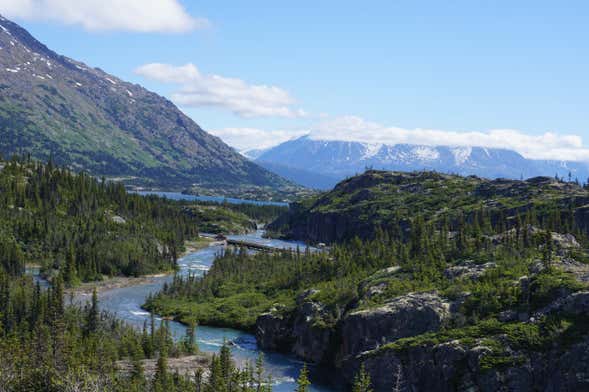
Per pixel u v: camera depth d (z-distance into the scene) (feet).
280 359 469.98
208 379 353.10
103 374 342.44
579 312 368.48
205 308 593.42
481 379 356.38
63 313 451.94
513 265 465.88
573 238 538.88
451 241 617.62
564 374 342.44
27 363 346.13
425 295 441.27
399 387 388.37
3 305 469.57
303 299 523.29
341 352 446.19
